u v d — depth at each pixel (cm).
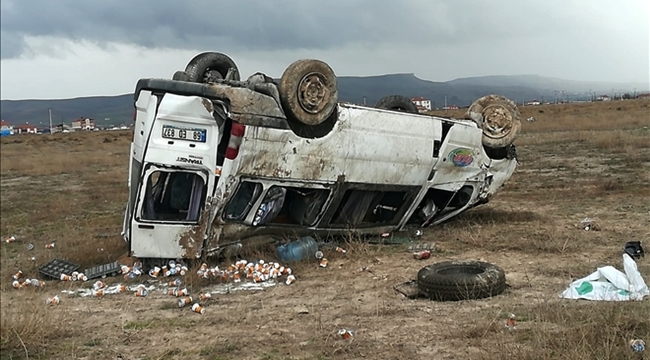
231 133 853
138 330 652
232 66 1056
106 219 1505
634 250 835
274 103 879
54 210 1722
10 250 1227
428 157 1029
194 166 859
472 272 724
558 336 528
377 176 982
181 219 884
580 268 791
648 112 3878
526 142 2764
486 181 1129
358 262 904
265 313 690
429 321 618
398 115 996
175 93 867
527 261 852
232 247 906
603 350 482
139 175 860
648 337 509
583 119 3978
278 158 891
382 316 647
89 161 3481
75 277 920
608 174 1744
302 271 875
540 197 1455
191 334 627
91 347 601
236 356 552
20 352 590
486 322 582
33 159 3775
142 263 909
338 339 578
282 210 966
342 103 948
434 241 1022
